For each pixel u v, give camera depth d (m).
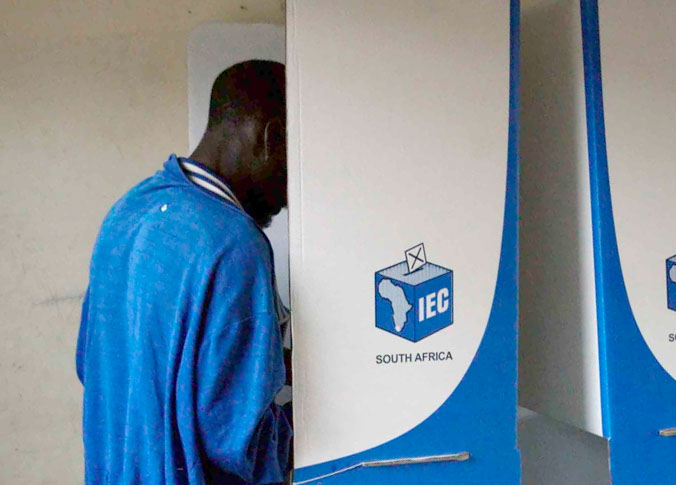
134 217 0.80
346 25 0.74
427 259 0.78
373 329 0.76
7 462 1.17
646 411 0.85
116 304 0.80
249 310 0.71
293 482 0.74
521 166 1.01
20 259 1.16
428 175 0.77
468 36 0.78
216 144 0.87
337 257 0.75
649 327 0.85
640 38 0.85
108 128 1.17
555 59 0.91
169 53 1.19
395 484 0.77
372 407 0.76
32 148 1.15
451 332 0.79
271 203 0.93
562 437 0.99
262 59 1.15
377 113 0.75
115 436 0.78
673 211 0.87
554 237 0.93
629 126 0.85
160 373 0.72
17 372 1.17
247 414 0.68
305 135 0.73
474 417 0.80
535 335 0.99
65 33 1.15
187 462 0.69
